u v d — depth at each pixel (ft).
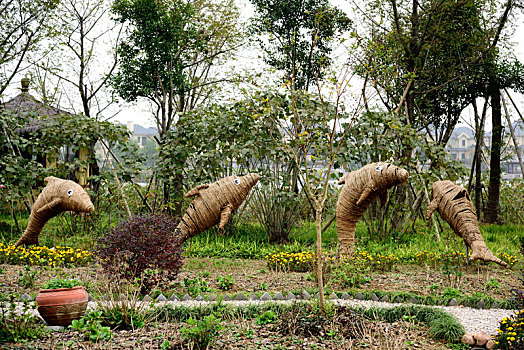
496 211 53.98
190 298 23.47
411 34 46.78
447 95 51.24
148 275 23.50
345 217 32.78
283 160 38.78
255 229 42.47
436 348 17.40
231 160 40.27
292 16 50.19
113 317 18.63
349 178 32.99
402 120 43.01
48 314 18.42
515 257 34.17
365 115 39.42
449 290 24.39
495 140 53.72
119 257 22.45
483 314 21.58
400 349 16.51
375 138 39.81
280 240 40.06
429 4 47.75
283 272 30.07
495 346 16.83
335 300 23.08
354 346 17.01
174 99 51.13
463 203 32.14
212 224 35.01
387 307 20.94
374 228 44.62
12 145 40.14
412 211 44.70
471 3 47.19
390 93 45.03
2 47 44.65
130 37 48.11
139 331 18.13
